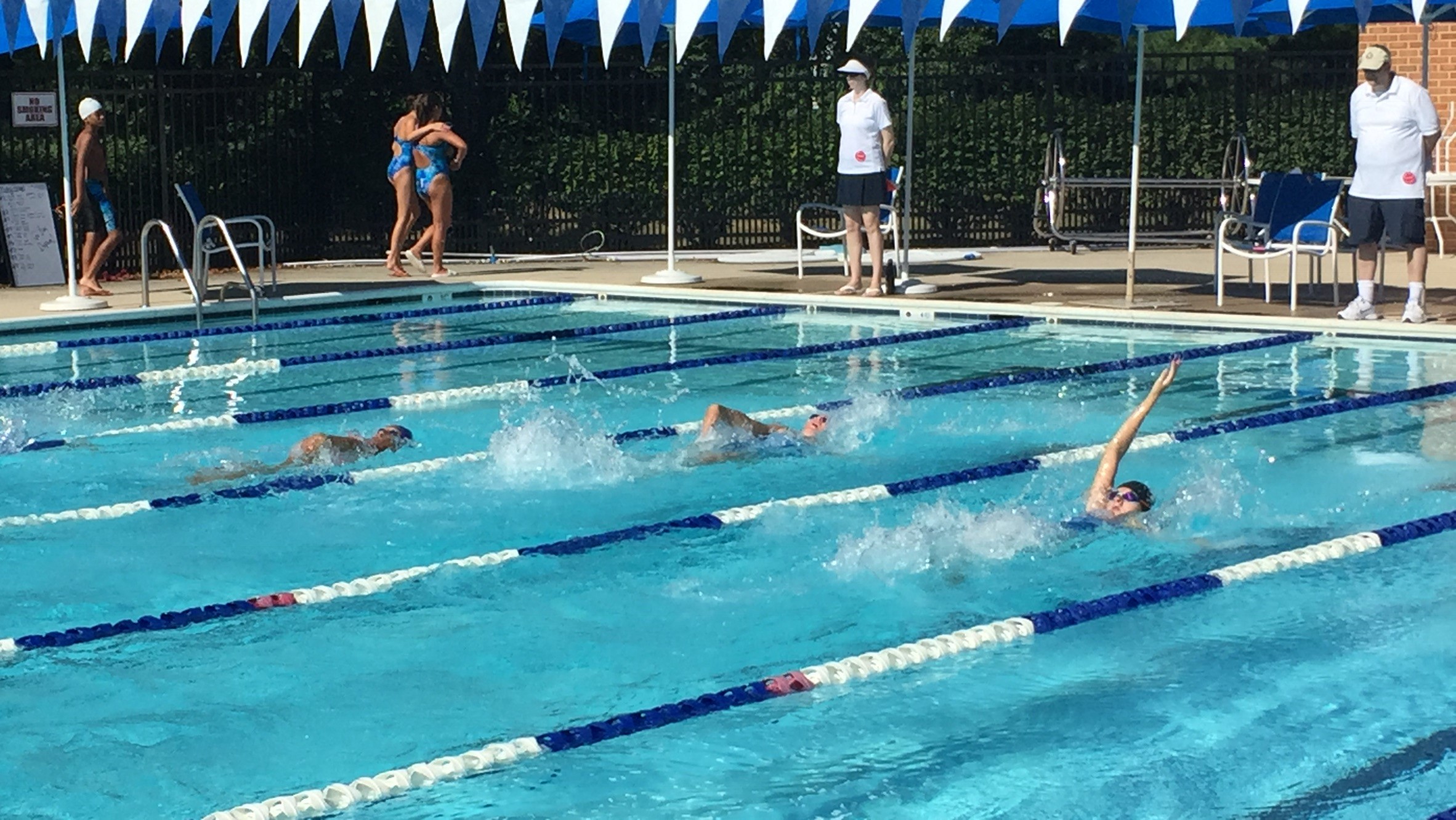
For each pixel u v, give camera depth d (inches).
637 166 699.4
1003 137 699.4
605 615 204.5
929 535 235.5
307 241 672.4
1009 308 471.2
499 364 406.0
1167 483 269.7
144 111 665.6
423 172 583.2
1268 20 552.1
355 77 677.3
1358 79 633.6
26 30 569.9
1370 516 250.2
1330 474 276.1
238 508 257.3
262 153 658.2
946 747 161.6
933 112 705.0
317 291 540.7
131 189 609.6
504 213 701.3
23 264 560.7
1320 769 155.0
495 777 153.9
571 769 156.0
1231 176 684.1
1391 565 223.8
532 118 705.6
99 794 151.4
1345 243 470.9
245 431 320.2
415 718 170.6
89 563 227.3
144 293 489.1
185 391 367.9
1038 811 146.6
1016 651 189.3
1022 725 167.0
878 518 249.9
